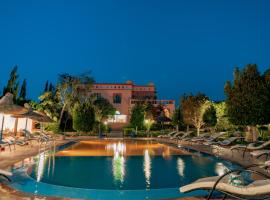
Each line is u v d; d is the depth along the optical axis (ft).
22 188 18.38
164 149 51.67
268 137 55.26
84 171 27.50
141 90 153.48
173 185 21.58
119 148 53.47
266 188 12.94
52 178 22.97
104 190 18.49
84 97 107.76
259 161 30.30
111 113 130.31
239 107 49.65
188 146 54.08
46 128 92.94
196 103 84.94
